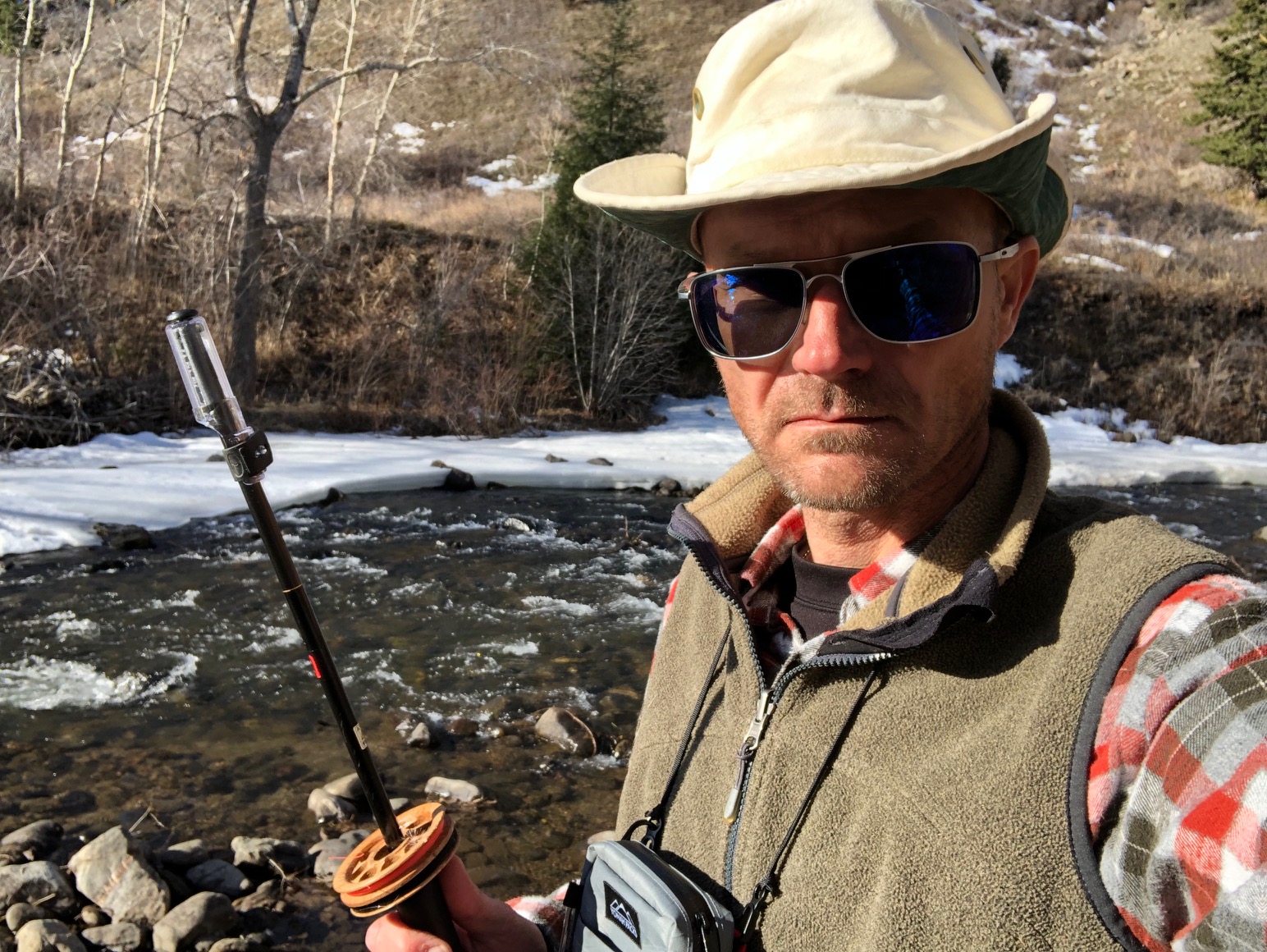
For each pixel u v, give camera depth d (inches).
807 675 43.6
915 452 43.1
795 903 40.2
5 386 540.1
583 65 1348.4
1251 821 27.4
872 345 42.7
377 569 342.3
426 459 520.1
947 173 40.7
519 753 211.3
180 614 289.0
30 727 217.3
